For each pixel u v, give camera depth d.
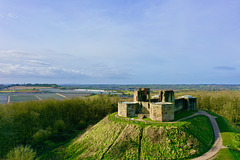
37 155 56.81
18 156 49.53
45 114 84.69
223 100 107.88
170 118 55.56
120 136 49.50
